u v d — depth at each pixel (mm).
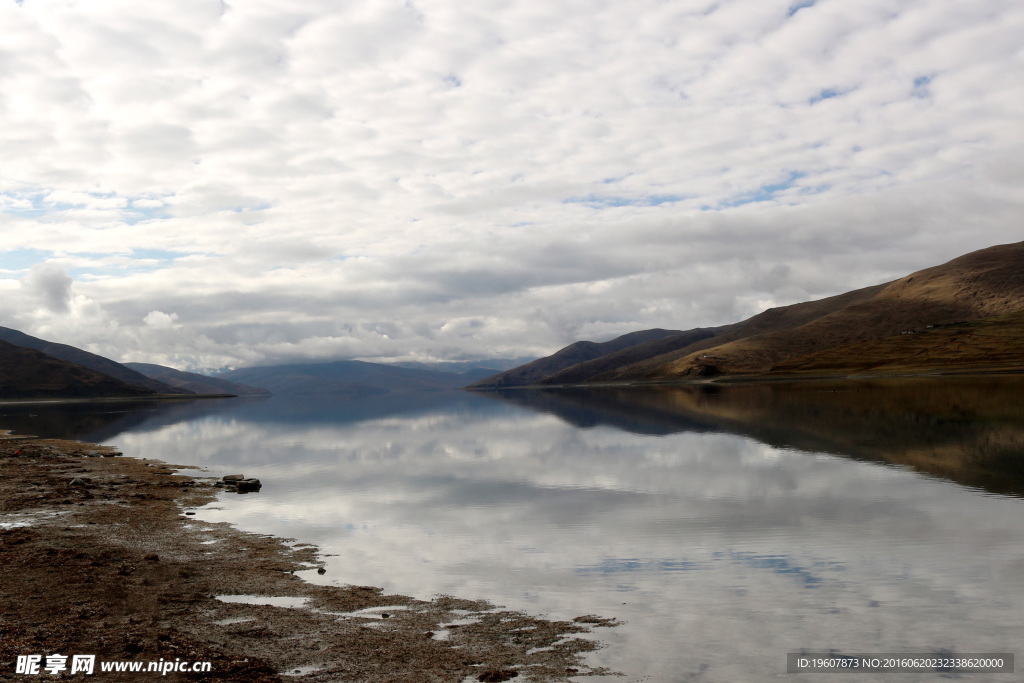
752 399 110250
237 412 144000
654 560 19797
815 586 17062
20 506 27984
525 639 13906
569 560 19969
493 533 23609
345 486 34844
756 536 22141
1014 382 115062
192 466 44344
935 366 188500
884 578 17531
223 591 17031
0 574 17844
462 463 44031
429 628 14562
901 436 47875
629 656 12984
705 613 15328
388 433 72875
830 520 23969
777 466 37156
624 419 80625
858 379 179250
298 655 12992
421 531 24062
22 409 161250
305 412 141875
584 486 33125
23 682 11297
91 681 11484
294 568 19266
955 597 15984
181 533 23656
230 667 12297
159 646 13211
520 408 128625
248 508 28656
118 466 43000
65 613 14953
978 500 26344
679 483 32938
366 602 16312
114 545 21328
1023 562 18484
